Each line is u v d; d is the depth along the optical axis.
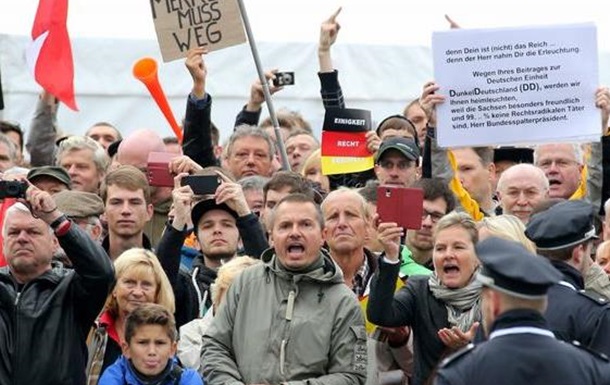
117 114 22.97
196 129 17.70
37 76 19.33
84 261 13.32
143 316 13.45
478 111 16.39
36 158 19.58
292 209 13.89
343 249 14.95
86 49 22.92
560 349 10.87
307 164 18.48
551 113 16.36
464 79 16.39
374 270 15.07
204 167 17.70
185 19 18.00
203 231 15.66
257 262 14.66
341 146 17.94
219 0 17.95
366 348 13.79
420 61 23.95
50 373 13.42
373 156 17.86
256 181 16.91
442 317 14.07
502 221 14.20
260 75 17.97
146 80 18.73
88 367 14.16
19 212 13.76
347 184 18.41
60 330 13.50
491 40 16.38
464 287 14.07
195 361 14.34
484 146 16.98
